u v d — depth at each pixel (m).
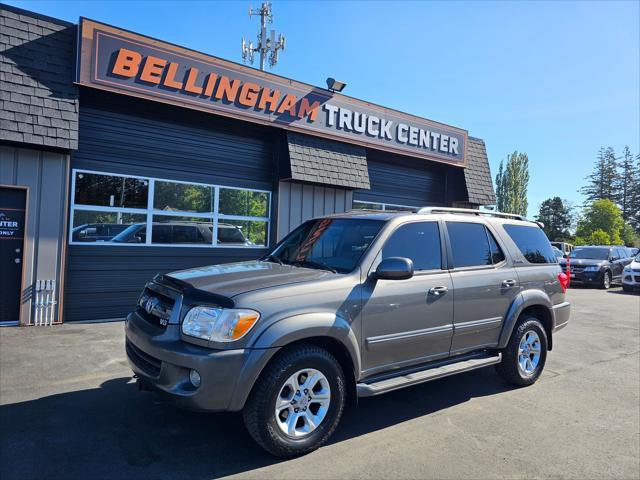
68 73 7.43
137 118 8.59
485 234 5.13
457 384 5.41
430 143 12.80
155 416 4.11
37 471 3.14
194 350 3.17
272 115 9.63
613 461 3.55
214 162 9.57
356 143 11.05
